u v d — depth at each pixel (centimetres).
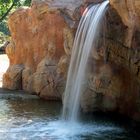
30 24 2250
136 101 1516
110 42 1514
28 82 2208
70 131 1431
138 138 1347
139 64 1380
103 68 1605
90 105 1650
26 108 1816
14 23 2331
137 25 1302
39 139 1320
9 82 2316
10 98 2059
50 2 2091
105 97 1630
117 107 1617
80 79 1634
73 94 1689
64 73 1991
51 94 2044
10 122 1550
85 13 1700
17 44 2342
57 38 2100
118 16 1449
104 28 1514
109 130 1452
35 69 2230
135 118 1526
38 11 2145
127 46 1416
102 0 1698
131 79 1520
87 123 1555
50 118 1622
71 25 1814
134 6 1217
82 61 1628
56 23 2092
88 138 1341
